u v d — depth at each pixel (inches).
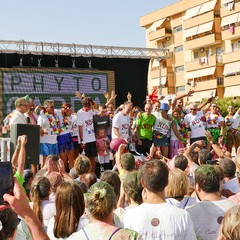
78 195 122.0
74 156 434.9
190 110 460.1
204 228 127.2
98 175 427.5
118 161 202.2
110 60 723.4
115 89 724.0
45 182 155.3
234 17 1550.2
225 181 189.8
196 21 1668.3
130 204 145.8
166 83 1756.9
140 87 743.7
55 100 656.4
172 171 146.2
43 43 674.8
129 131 400.2
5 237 78.9
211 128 484.4
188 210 129.9
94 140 416.5
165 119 426.3
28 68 639.8
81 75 677.3
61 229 121.2
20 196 79.0
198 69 1668.3
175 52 1775.3
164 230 113.3
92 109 427.2
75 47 699.4
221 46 1630.2
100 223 99.4
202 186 131.3
